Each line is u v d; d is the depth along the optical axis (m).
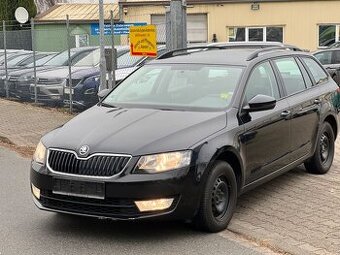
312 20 26.91
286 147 6.39
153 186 4.80
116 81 12.62
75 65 14.38
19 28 29.88
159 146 4.93
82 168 4.94
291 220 5.62
